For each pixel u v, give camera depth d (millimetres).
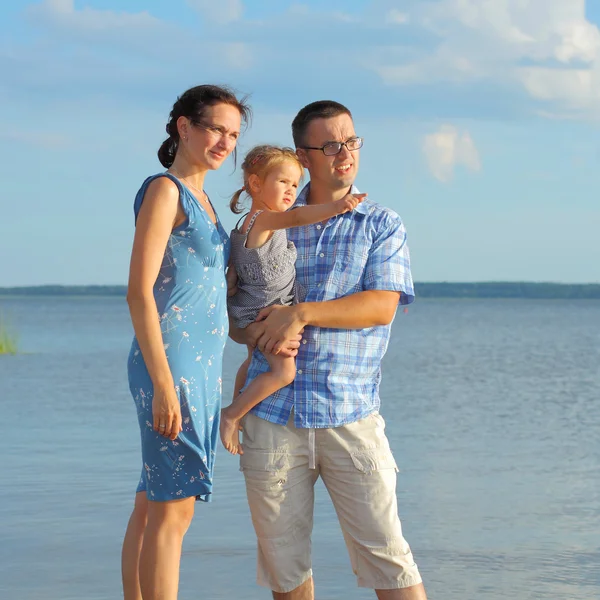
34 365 20094
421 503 6473
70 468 7668
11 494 6633
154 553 3438
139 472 7488
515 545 5371
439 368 20422
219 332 3494
